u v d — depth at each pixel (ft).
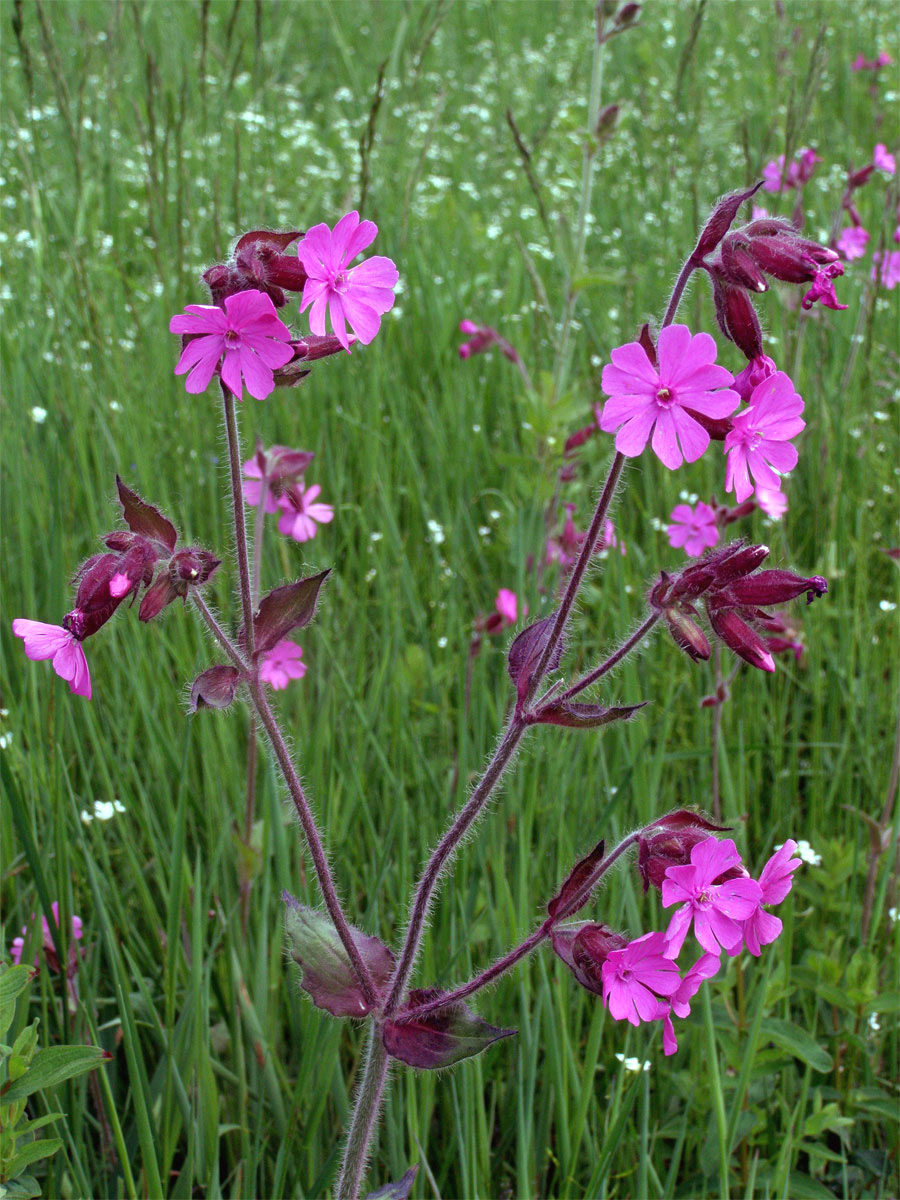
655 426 0.72
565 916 0.78
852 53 3.42
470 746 1.16
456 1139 0.93
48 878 0.98
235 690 0.80
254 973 1.02
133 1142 0.92
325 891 0.81
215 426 1.59
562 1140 0.90
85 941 1.03
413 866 1.10
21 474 1.34
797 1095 1.01
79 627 0.74
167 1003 0.92
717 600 0.79
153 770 1.15
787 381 0.74
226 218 2.08
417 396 1.73
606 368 0.72
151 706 1.19
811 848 1.10
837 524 1.48
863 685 1.27
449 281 2.00
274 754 0.81
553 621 0.80
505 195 2.74
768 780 1.26
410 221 2.26
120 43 2.39
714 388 0.72
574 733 1.19
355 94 3.14
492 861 1.07
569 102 3.14
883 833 1.06
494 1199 0.95
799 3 3.74
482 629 1.24
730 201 0.76
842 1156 0.93
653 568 1.40
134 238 2.29
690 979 0.72
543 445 1.44
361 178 1.37
